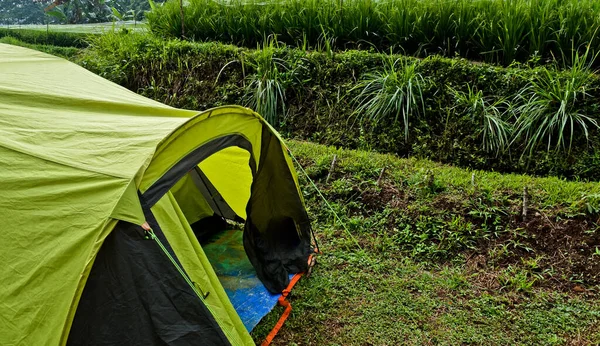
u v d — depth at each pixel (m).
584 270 3.70
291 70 6.30
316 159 5.16
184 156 2.86
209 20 7.50
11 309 2.37
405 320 3.32
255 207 3.67
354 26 6.68
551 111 5.07
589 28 5.59
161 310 2.47
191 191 4.16
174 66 7.02
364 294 3.56
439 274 3.80
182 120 3.07
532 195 4.33
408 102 5.45
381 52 6.59
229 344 2.61
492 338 3.15
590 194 4.16
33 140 2.76
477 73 5.61
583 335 3.16
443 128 5.43
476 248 4.00
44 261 2.38
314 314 3.36
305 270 3.74
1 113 2.91
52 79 3.70
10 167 2.58
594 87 5.14
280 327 3.22
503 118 5.30
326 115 6.00
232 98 6.45
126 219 2.40
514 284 3.63
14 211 2.49
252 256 3.59
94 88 3.82
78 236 2.38
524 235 4.00
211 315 2.60
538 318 3.31
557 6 6.02
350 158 5.17
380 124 5.64
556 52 5.83
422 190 4.51
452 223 4.13
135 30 8.18
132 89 7.14
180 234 2.68
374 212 4.50
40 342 2.31
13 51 4.17
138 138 2.76
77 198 2.48
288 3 7.18
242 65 6.50
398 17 6.43
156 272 2.48
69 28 11.28
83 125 2.96
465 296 3.55
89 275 2.36
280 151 3.58
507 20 5.87
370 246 4.13
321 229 4.40
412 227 4.26
